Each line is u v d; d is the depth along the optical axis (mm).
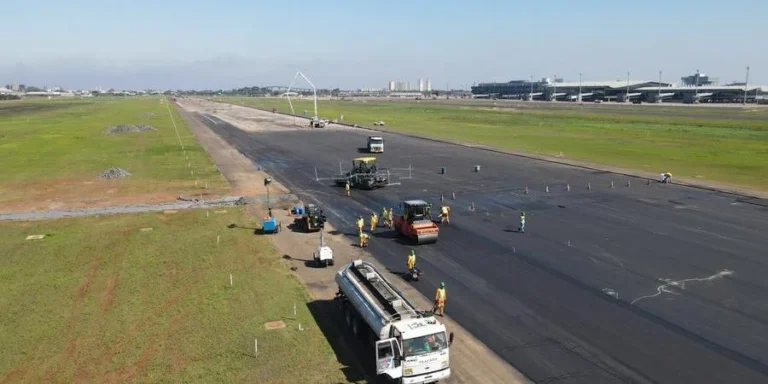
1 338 25125
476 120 163000
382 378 21719
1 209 51719
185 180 66625
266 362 22844
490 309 29062
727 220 47469
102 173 69125
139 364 22688
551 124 145750
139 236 42250
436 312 28406
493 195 58375
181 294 30359
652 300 30219
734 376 22422
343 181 65250
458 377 22172
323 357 23391
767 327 26891
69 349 24047
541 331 26484
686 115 179125
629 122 149000
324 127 139875
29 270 34500
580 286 32344
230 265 35406
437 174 71438
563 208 52312
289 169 75438
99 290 31016
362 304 23984
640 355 24125
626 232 43906
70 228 44719
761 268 35281
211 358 23172
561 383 21812
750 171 71312
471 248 39906
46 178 67875
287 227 45500
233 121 160500
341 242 41438
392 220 46188
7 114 189250
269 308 28453
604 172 71875
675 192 59312
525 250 39344
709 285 32375
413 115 190500
